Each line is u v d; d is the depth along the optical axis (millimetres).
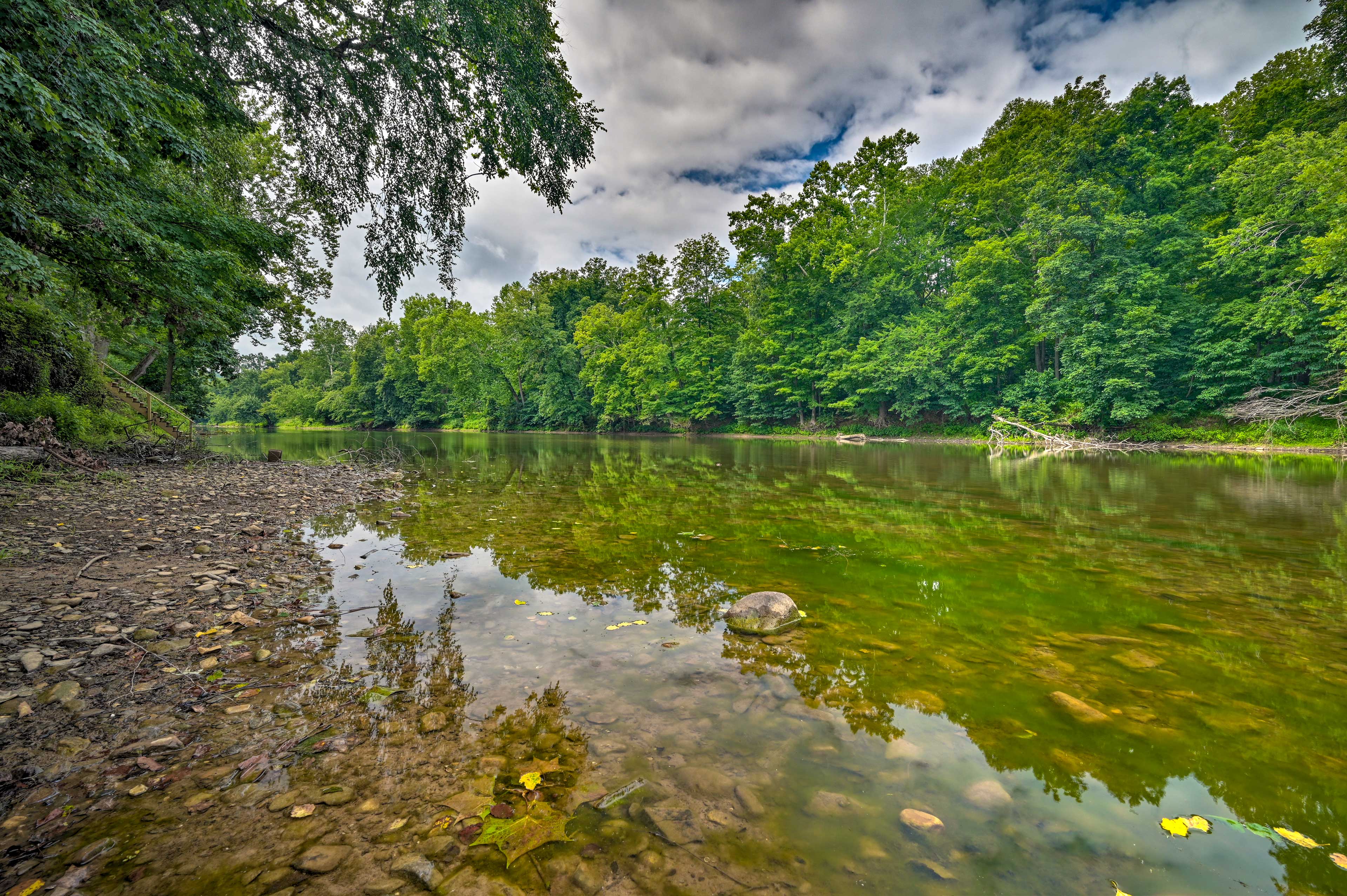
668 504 7938
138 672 2592
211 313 10438
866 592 3891
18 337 10477
